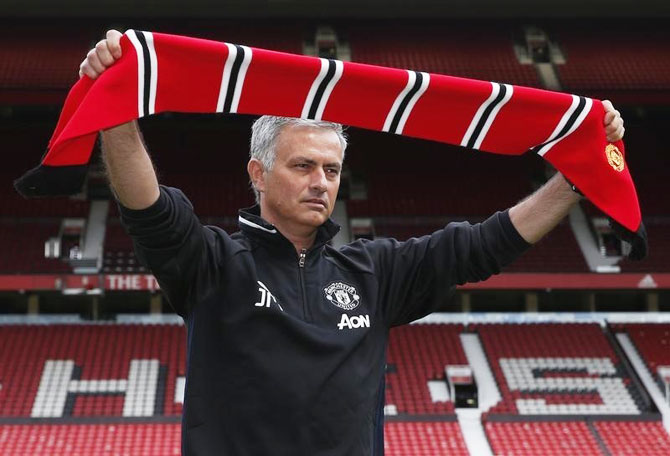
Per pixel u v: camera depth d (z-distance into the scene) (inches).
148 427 1990.7
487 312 2460.6
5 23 2539.4
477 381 2192.4
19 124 2721.5
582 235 2454.5
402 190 2645.2
